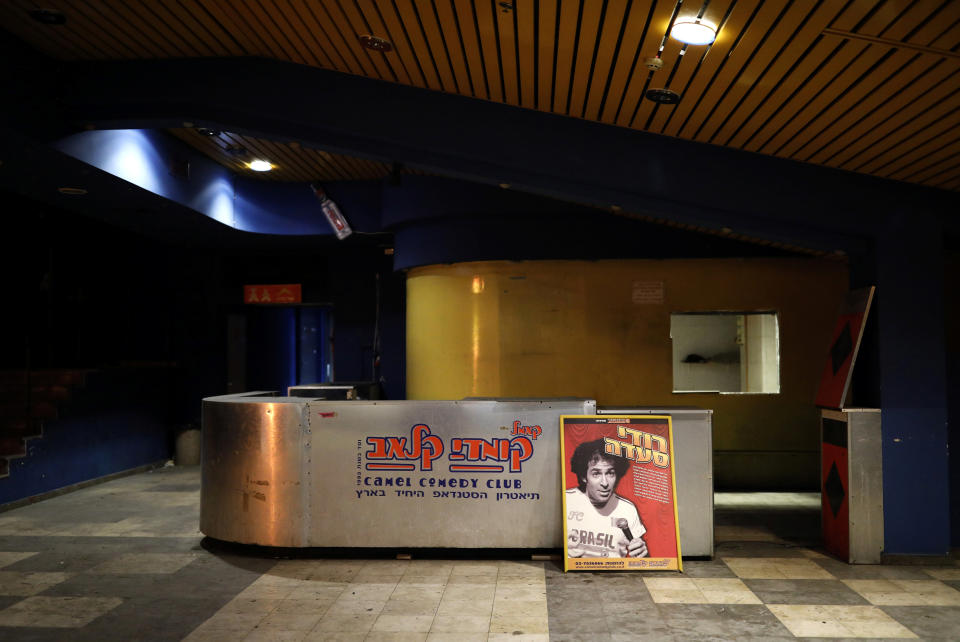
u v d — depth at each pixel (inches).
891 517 232.4
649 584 212.5
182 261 479.5
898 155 215.9
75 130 267.7
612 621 183.6
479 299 378.6
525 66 213.2
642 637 173.3
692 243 364.8
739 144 237.5
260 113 254.7
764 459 365.1
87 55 253.6
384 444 240.2
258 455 244.1
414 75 240.4
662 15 168.4
